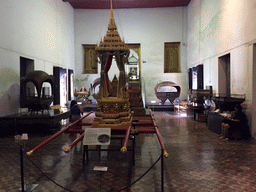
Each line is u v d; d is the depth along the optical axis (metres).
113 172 4.73
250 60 8.09
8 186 4.08
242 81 8.72
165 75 18.75
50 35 13.69
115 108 5.62
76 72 19.09
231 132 7.79
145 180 4.30
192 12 16.81
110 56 5.98
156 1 17.47
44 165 5.18
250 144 7.04
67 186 4.05
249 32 8.16
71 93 17.12
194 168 4.96
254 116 7.96
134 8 18.75
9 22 9.33
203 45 14.01
